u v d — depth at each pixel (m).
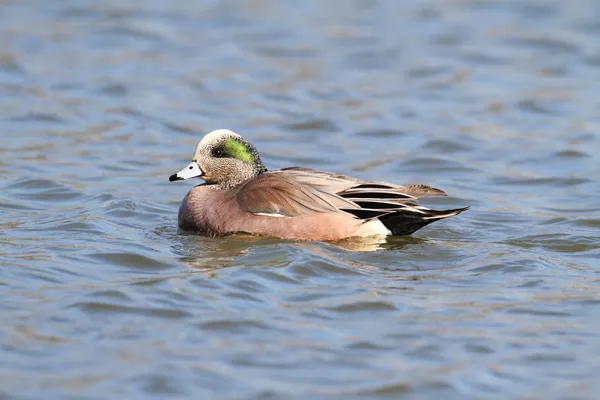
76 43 27.19
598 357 10.66
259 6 31.02
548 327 11.37
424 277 12.85
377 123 22.28
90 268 13.04
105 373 10.12
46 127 21.55
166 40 27.77
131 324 11.30
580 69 25.98
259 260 13.34
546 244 14.41
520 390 10.02
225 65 25.98
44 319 11.33
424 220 14.02
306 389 9.92
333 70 25.84
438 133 21.55
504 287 12.52
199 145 15.12
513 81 25.08
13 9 29.80
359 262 13.32
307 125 22.06
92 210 16.05
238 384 10.00
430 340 11.00
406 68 25.98
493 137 21.39
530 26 29.30
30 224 15.09
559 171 19.33
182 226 14.96
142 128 21.66
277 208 14.18
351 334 11.14
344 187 14.16
